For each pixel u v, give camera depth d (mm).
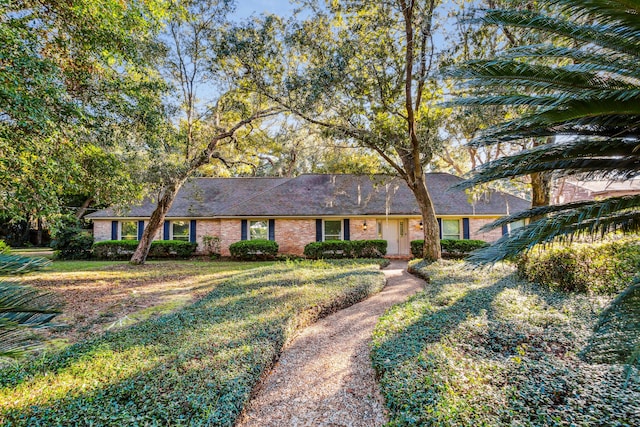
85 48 7035
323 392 3666
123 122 8227
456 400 2627
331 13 10047
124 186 9289
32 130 5645
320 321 6102
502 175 3535
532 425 2297
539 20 2646
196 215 17312
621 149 2955
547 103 2828
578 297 5512
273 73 10586
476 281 7559
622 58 2559
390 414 2846
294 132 15266
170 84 10555
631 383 2801
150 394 2869
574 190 17734
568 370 3078
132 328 4762
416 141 10984
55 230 6707
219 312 5434
